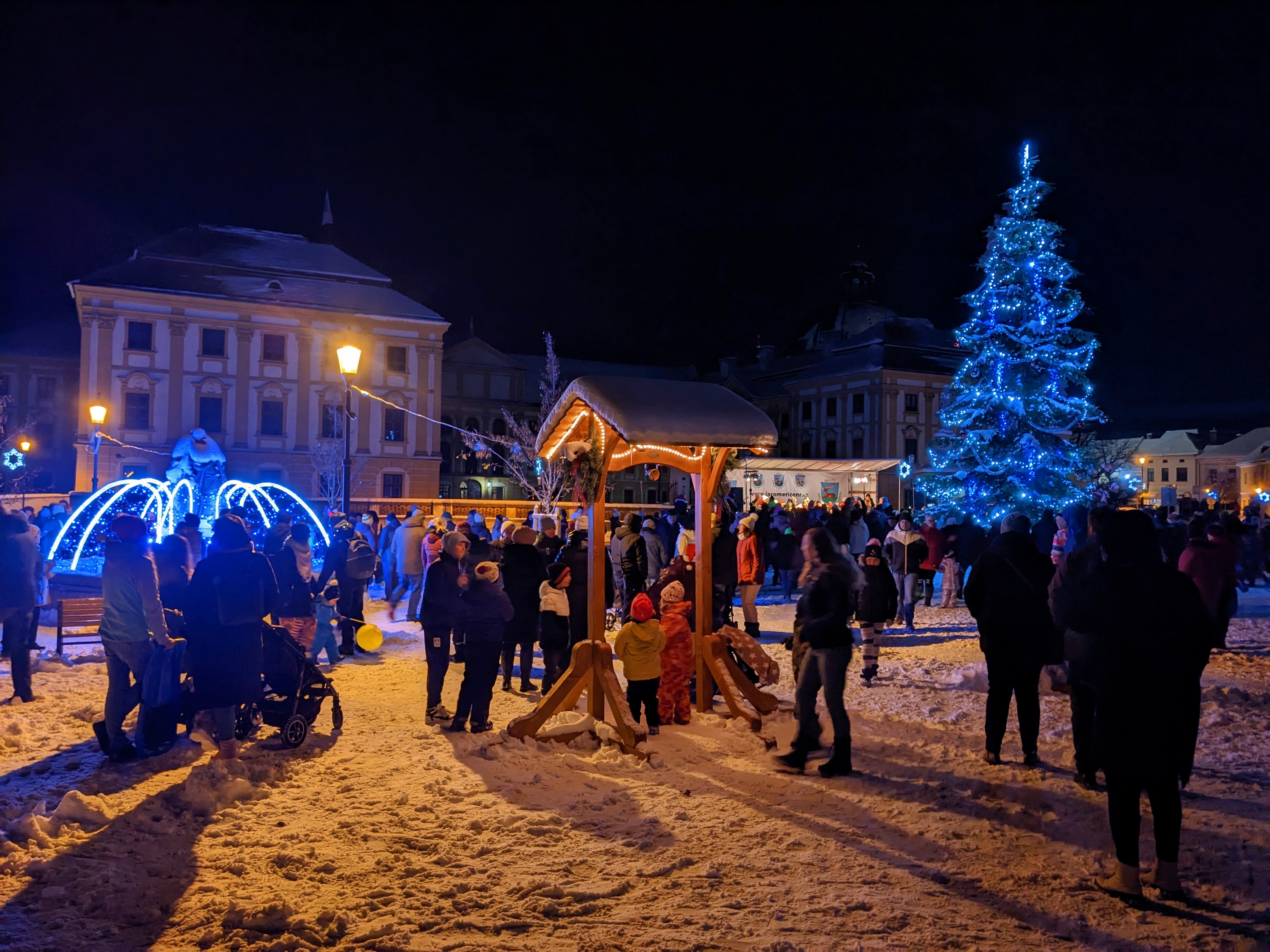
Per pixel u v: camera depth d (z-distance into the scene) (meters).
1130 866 4.08
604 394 7.33
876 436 62.44
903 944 3.67
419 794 5.62
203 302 44.47
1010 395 25.55
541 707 7.04
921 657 10.95
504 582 8.79
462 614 7.23
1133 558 4.24
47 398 56.56
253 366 45.69
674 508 18.23
